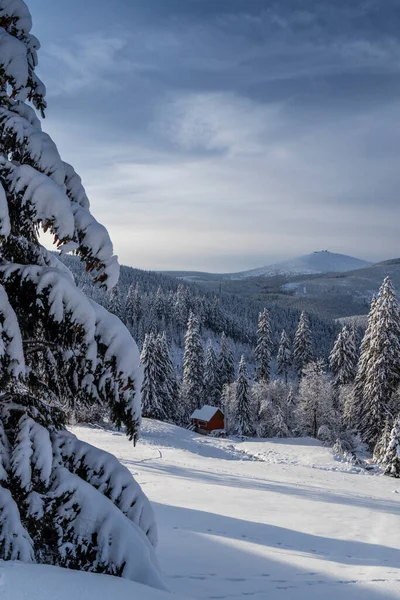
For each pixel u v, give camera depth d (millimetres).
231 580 7035
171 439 46062
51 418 5484
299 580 7340
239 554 8664
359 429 47094
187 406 71438
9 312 4660
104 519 4902
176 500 14141
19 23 5133
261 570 7742
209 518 11883
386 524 13164
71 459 5363
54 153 4949
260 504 14891
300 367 83000
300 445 49125
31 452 4832
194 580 6844
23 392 5602
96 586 4352
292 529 11594
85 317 4770
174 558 7930
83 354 4910
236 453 44469
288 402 67062
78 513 4852
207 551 8672
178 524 10820
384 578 7648
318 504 15961
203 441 48156
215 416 64188
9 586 3971
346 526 12586
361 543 10805
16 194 4613
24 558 4410
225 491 16812
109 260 5027
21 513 4633
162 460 26641
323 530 11828
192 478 19859
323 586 7105
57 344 5148
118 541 4875
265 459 41531
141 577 4852
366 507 16594
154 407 57406
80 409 5809
